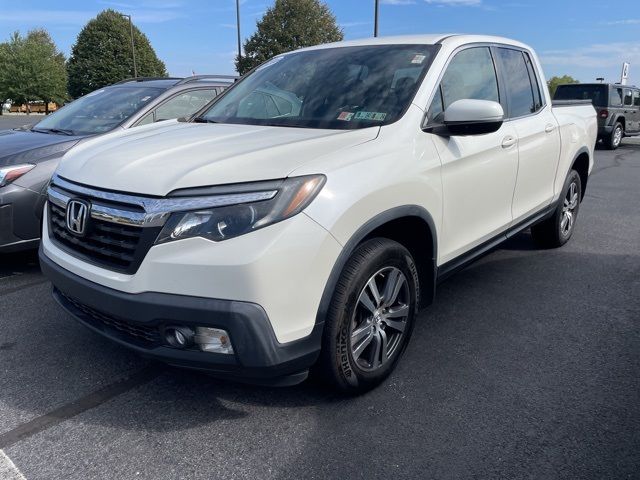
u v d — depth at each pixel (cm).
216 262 223
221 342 233
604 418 272
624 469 236
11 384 305
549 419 272
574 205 559
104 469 238
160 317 232
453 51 353
